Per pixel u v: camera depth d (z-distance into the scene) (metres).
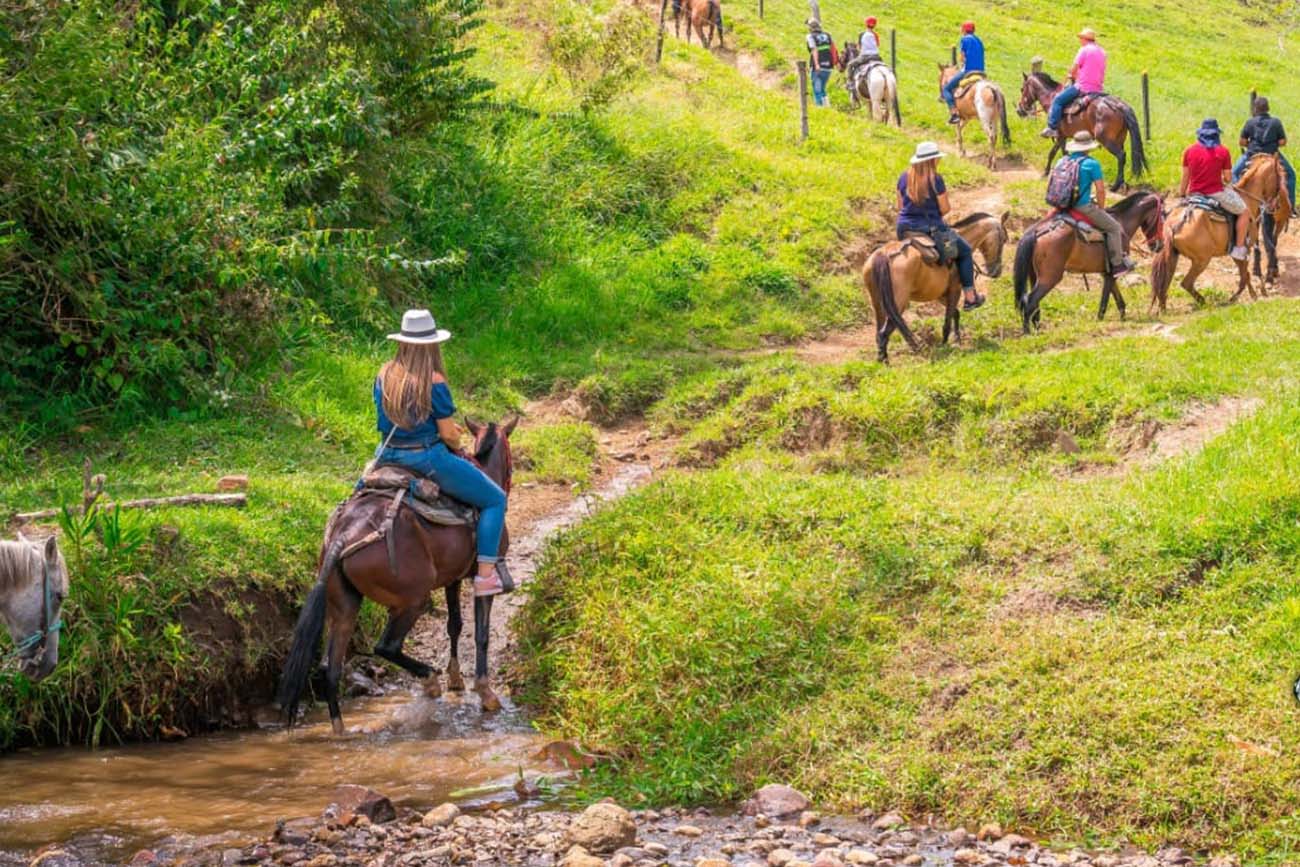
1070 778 7.05
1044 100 25.55
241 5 15.55
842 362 16.52
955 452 12.82
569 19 25.78
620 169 22.34
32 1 12.17
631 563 9.56
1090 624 8.30
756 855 6.59
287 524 10.16
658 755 7.96
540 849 6.66
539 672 9.27
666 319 18.86
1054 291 19.36
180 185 13.09
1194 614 8.25
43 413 12.27
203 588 9.08
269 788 7.62
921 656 8.27
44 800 7.38
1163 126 28.08
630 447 14.91
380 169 18.03
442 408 8.43
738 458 13.62
